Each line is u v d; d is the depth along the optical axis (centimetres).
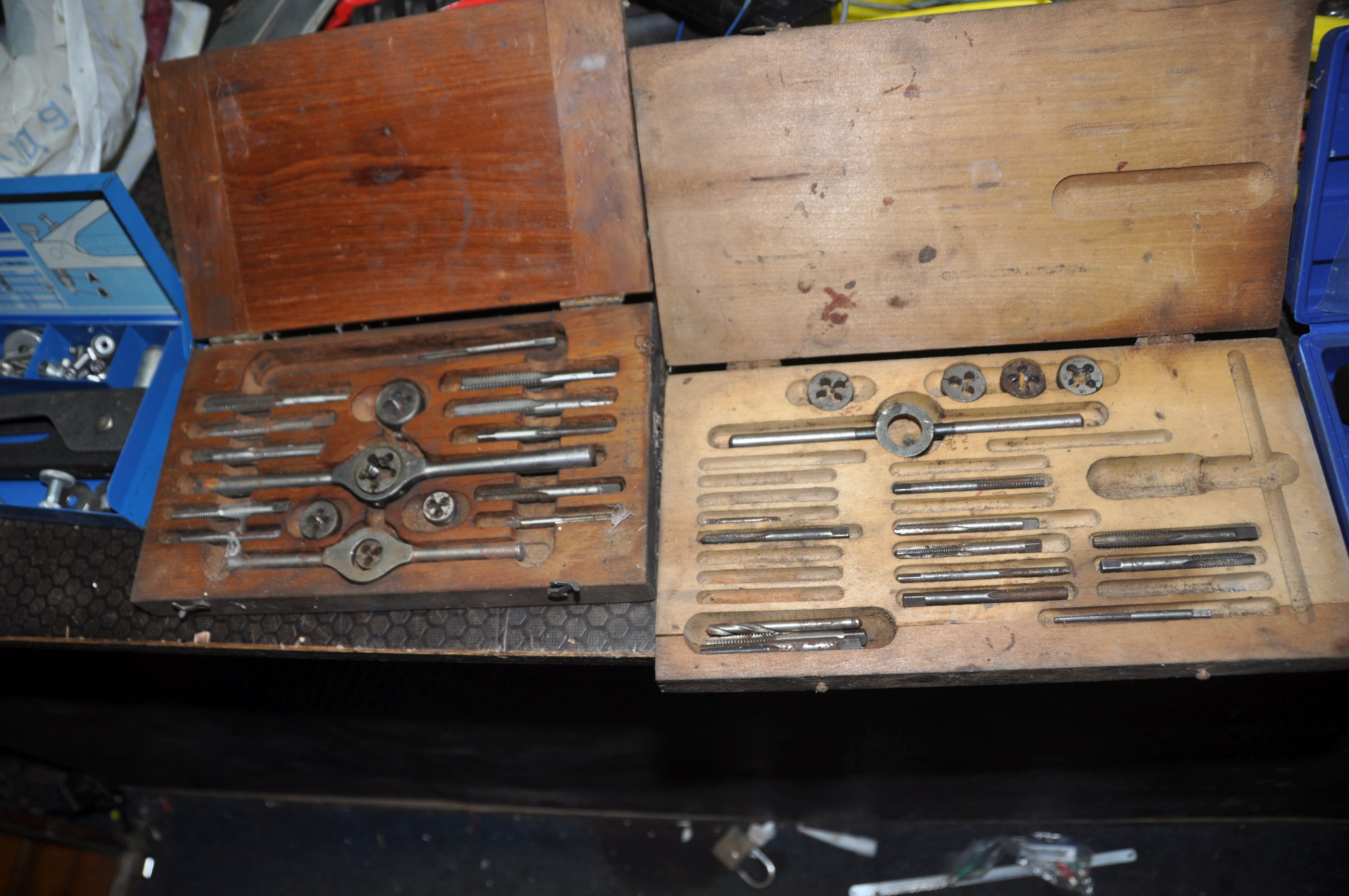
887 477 101
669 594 97
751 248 106
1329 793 145
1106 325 104
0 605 119
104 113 129
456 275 111
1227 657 87
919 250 104
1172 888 168
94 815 205
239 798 210
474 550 100
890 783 157
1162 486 99
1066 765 144
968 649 90
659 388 111
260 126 112
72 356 133
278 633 110
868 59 100
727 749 145
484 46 106
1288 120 97
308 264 114
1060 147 100
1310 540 91
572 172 106
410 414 108
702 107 103
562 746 149
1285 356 100
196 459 112
